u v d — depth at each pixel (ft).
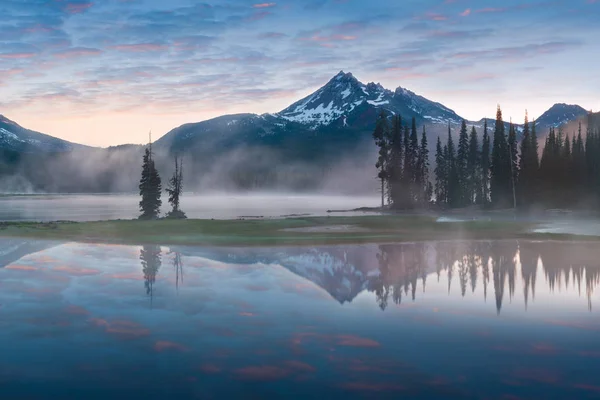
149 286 76.18
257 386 38.34
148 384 38.83
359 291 73.51
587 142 355.15
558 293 72.79
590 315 59.72
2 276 84.38
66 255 110.52
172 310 61.36
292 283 79.30
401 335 51.37
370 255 112.88
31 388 38.17
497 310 62.39
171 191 302.66
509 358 44.47
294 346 47.65
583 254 113.91
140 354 45.44
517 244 134.72
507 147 364.99
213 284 78.02
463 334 51.67
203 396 36.65
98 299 67.41
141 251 117.70
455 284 79.36
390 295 71.15
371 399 35.96
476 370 41.60
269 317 58.29
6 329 53.31
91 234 151.02
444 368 42.01
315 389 37.73
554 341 49.49
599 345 48.26
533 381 39.22
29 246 127.34
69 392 37.42
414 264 100.07
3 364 43.09
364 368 42.04
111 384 38.83
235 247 125.70
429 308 63.31
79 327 54.08
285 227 171.32
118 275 85.61
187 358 44.50
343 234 153.48
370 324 55.47
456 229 169.27
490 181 385.29
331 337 50.60
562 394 36.78
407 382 39.04
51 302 65.41
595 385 38.45
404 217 219.41
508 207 346.33
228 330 52.95
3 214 369.50
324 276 85.87
